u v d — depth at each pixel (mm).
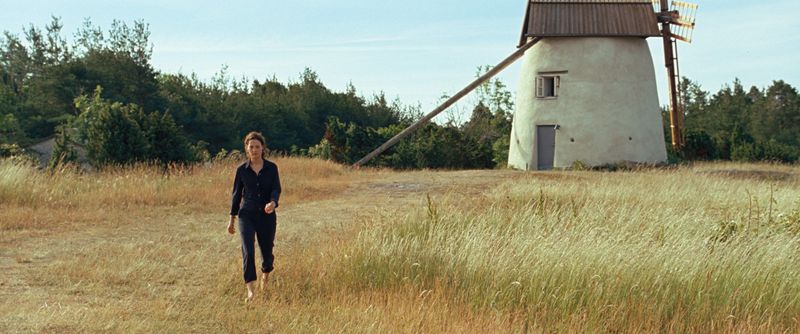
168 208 16188
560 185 19312
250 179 8758
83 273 9305
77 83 56656
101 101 49281
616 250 9258
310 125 72812
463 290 8789
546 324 7785
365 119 77062
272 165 8906
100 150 24609
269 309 7840
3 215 13617
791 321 7930
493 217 12375
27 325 6777
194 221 14594
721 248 9570
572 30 33781
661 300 8219
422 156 35188
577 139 33594
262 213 8781
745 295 8344
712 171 27938
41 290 8445
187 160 26250
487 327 7383
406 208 16234
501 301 8344
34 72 71000
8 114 51750
